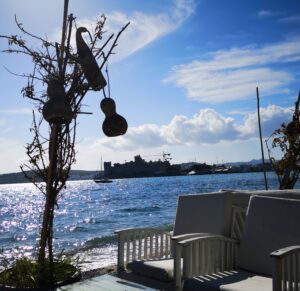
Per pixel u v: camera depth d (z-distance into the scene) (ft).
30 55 18.24
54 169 18.40
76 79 17.93
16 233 88.53
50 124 18.65
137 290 12.33
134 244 18.74
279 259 12.40
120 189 328.70
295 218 15.07
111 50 18.20
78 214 126.11
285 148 28.43
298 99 28.09
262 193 17.97
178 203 19.83
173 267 16.22
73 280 17.39
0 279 17.11
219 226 17.58
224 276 15.11
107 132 17.90
